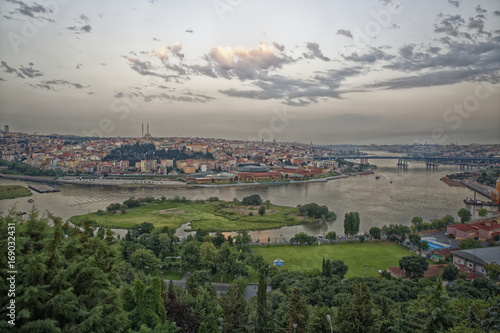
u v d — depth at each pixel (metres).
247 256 138.38
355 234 178.75
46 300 41.53
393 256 148.12
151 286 59.34
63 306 40.78
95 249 54.56
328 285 97.25
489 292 92.69
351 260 142.75
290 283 105.69
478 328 50.12
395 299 89.19
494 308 51.69
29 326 37.84
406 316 55.47
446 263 131.12
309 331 63.69
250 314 71.06
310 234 189.38
